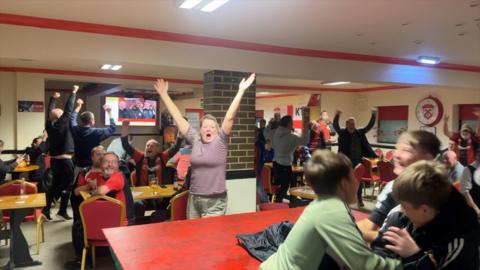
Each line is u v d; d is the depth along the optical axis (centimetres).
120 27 415
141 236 200
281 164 590
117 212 333
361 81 593
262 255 171
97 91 1034
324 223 123
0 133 654
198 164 311
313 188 134
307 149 704
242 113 494
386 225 145
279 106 1327
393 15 362
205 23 398
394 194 126
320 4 329
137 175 486
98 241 339
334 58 557
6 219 409
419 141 152
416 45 506
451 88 746
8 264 366
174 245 187
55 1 328
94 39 405
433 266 114
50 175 596
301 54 531
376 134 1028
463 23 389
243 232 209
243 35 454
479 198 275
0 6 345
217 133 320
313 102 1089
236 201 491
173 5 336
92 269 357
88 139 533
